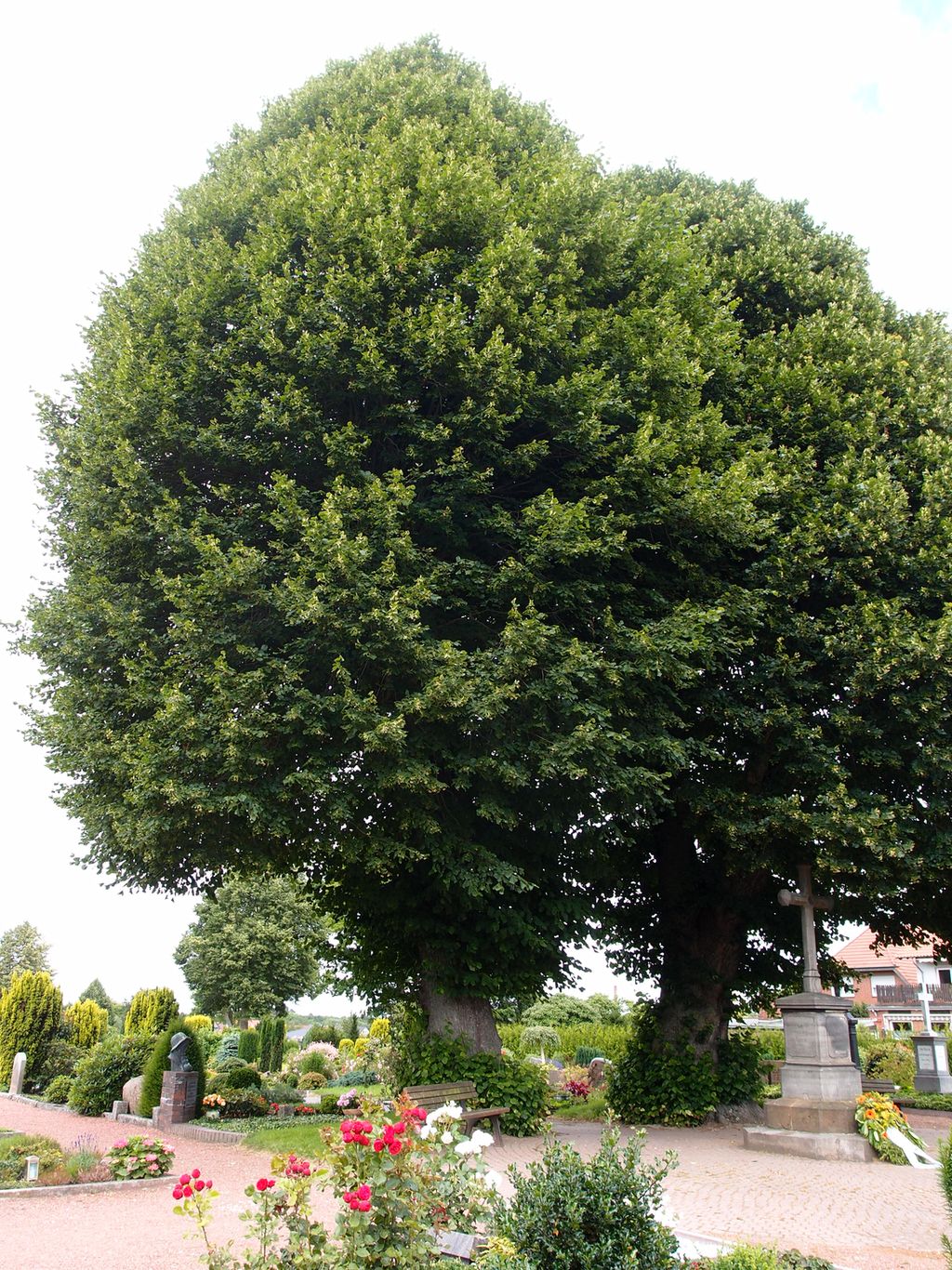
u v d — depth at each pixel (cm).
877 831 1384
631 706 1366
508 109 1759
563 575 1353
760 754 1627
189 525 1284
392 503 1205
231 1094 1877
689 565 1436
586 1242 557
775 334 1828
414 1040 1393
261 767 1147
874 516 1503
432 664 1178
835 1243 781
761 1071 1866
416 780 1119
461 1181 603
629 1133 1476
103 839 1333
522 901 1372
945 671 1406
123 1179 1123
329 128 1639
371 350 1258
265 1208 545
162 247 1502
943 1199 966
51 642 1333
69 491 1417
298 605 1134
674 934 1769
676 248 1579
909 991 4369
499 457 1334
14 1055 2720
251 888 4831
